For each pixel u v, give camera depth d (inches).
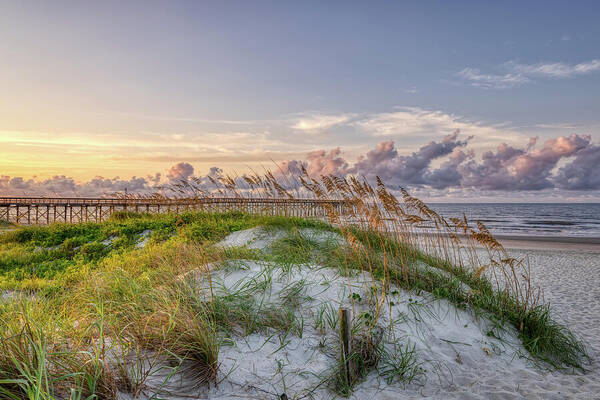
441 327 219.9
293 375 159.6
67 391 115.5
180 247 341.7
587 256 733.3
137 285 207.8
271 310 200.8
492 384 177.6
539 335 229.0
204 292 212.1
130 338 153.8
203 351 146.5
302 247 311.6
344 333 161.6
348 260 274.7
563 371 202.8
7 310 162.9
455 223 269.0
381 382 167.9
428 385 170.6
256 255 288.5
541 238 1173.7
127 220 661.3
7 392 101.4
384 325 203.3
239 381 149.6
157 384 133.8
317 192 267.4
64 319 164.7
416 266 279.0
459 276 298.2
